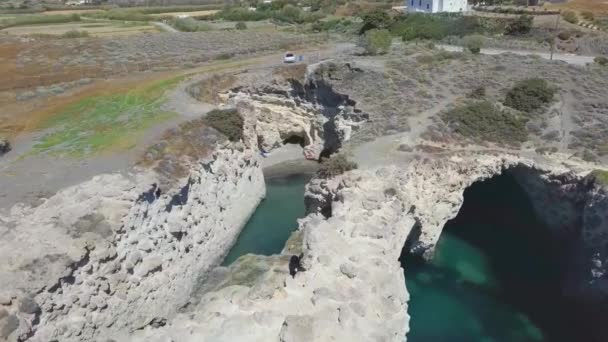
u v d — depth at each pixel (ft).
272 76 226.38
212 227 151.94
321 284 93.35
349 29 365.61
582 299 127.03
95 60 258.16
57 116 175.52
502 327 124.16
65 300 97.40
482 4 436.35
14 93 198.70
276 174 214.90
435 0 383.65
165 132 159.84
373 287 94.12
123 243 113.80
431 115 175.42
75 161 139.54
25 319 88.63
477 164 148.66
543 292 136.46
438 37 313.12
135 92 201.26
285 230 170.91
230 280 128.57
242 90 222.89
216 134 170.09
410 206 136.05
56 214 112.16
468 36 309.83
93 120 171.94
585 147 150.51
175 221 133.49
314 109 222.89
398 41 304.71
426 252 147.64
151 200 125.80
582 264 130.00
